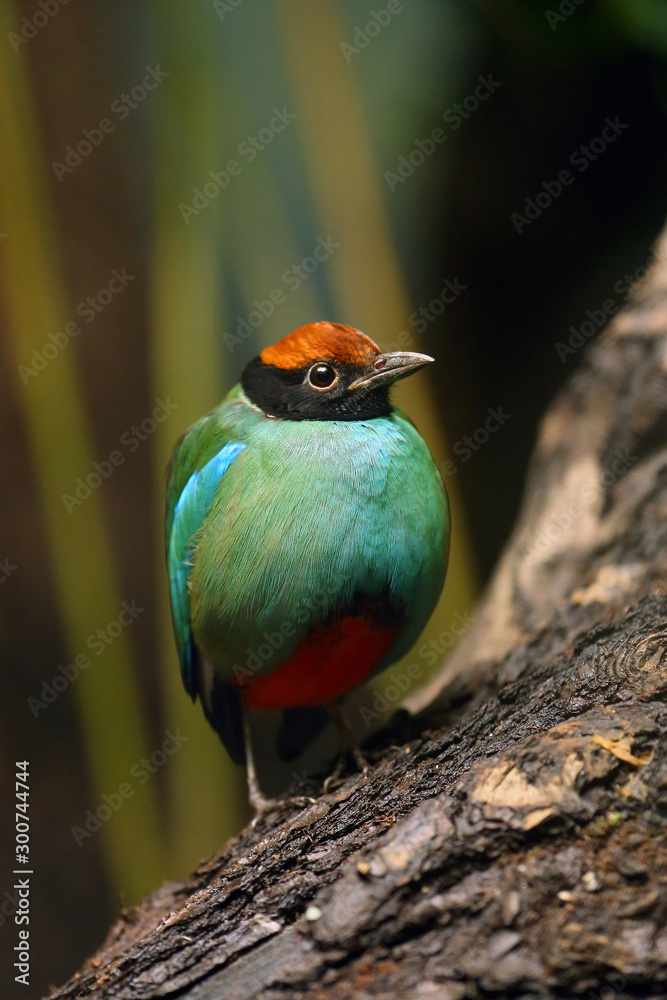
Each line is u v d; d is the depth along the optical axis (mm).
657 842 3941
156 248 12547
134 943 5621
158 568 12594
